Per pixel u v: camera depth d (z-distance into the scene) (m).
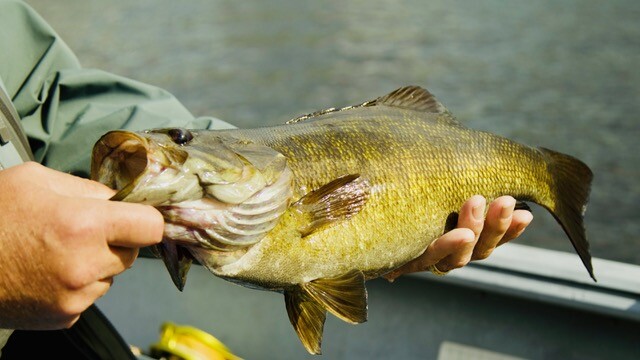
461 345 1.09
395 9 9.13
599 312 1.02
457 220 0.81
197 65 6.55
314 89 5.77
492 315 1.08
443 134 0.81
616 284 1.02
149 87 0.84
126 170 0.62
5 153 0.69
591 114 4.78
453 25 8.11
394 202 0.75
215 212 0.64
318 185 0.72
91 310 0.76
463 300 1.10
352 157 0.74
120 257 0.55
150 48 7.18
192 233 0.65
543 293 1.04
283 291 0.72
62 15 9.00
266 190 0.67
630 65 6.10
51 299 0.54
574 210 0.90
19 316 0.55
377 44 7.19
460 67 6.23
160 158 0.62
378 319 1.13
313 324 0.70
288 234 0.69
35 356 0.77
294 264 0.70
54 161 0.78
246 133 0.71
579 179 0.90
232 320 1.21
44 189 0.54
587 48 6.84
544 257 1.07
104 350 0.77
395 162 0.76
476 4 9.45
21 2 0.78
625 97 5.14
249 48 7.17
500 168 0.84
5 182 0.54
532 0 9.68
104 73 0.82
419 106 0.83
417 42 7.25
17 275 0.54
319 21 8.44
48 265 0.54
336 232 0.71
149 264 1.24
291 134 0.73
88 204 0.54
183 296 1.23
